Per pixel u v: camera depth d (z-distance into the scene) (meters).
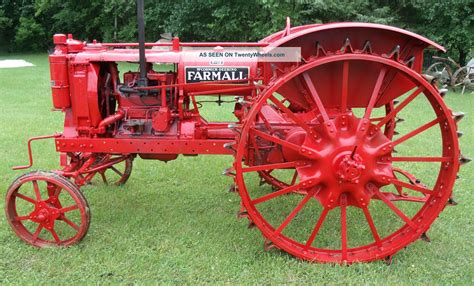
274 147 3.54
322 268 3.21
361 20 12.19
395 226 3.90
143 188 4.68
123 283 3.04
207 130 3.62
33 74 13.05
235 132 3.41
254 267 3.22
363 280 3.10
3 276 3.10
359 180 3.13
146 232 3.70
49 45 20.97
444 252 3.47
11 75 12.78
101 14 17.83
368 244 3.49
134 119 3.63
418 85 3.05
